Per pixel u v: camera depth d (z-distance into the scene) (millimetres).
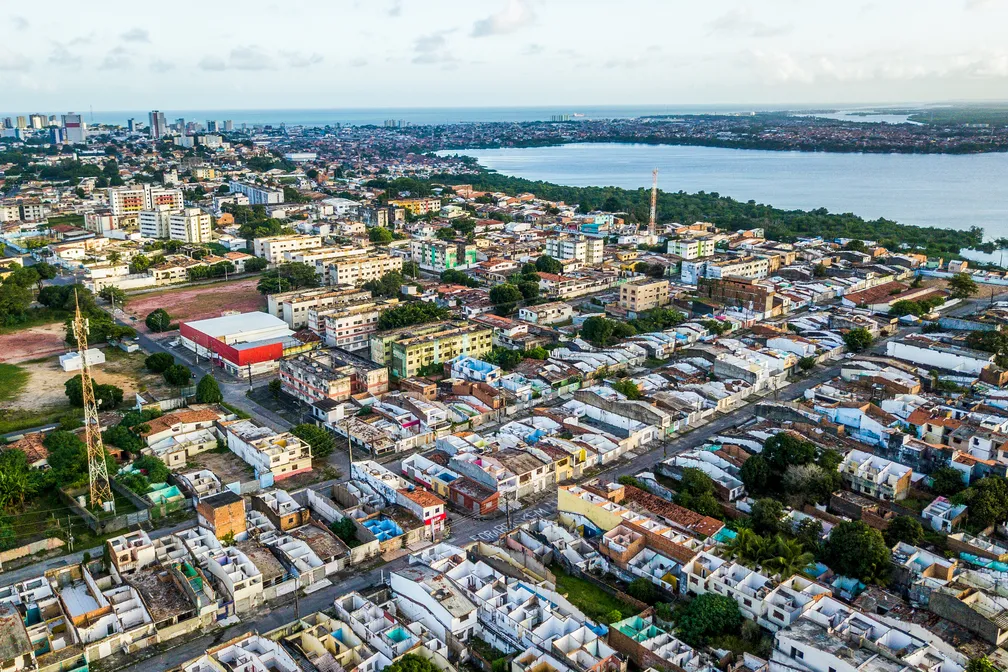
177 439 195875
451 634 123688
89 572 137625
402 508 164750
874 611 126312
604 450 190375
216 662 113250
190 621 129500
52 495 174875
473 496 167375
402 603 132250
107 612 128875
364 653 117750
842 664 105312
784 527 150000
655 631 121875
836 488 167875
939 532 151000
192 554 143625
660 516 156000
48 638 121250
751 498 168625
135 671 120500
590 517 156875
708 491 165875
